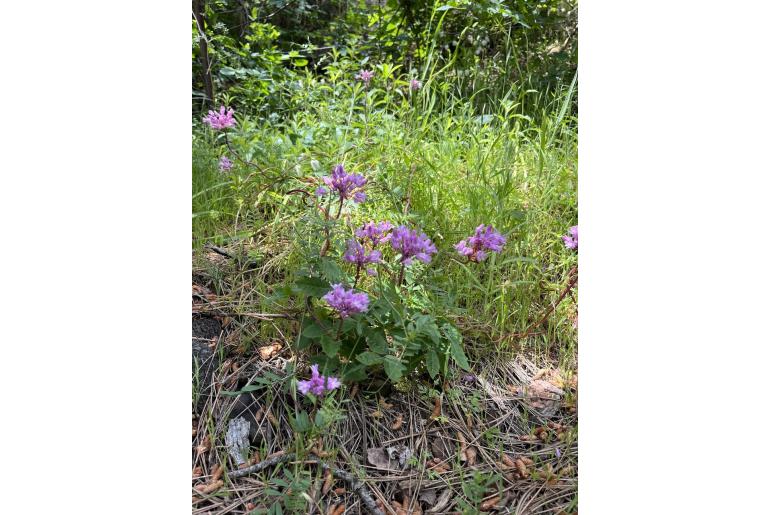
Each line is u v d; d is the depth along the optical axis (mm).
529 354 2311
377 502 1798
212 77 3963
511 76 4117
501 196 2451
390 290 1892
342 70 3750
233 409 1950
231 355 2100
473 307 2381
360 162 2912
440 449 1951
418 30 4441
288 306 2203
